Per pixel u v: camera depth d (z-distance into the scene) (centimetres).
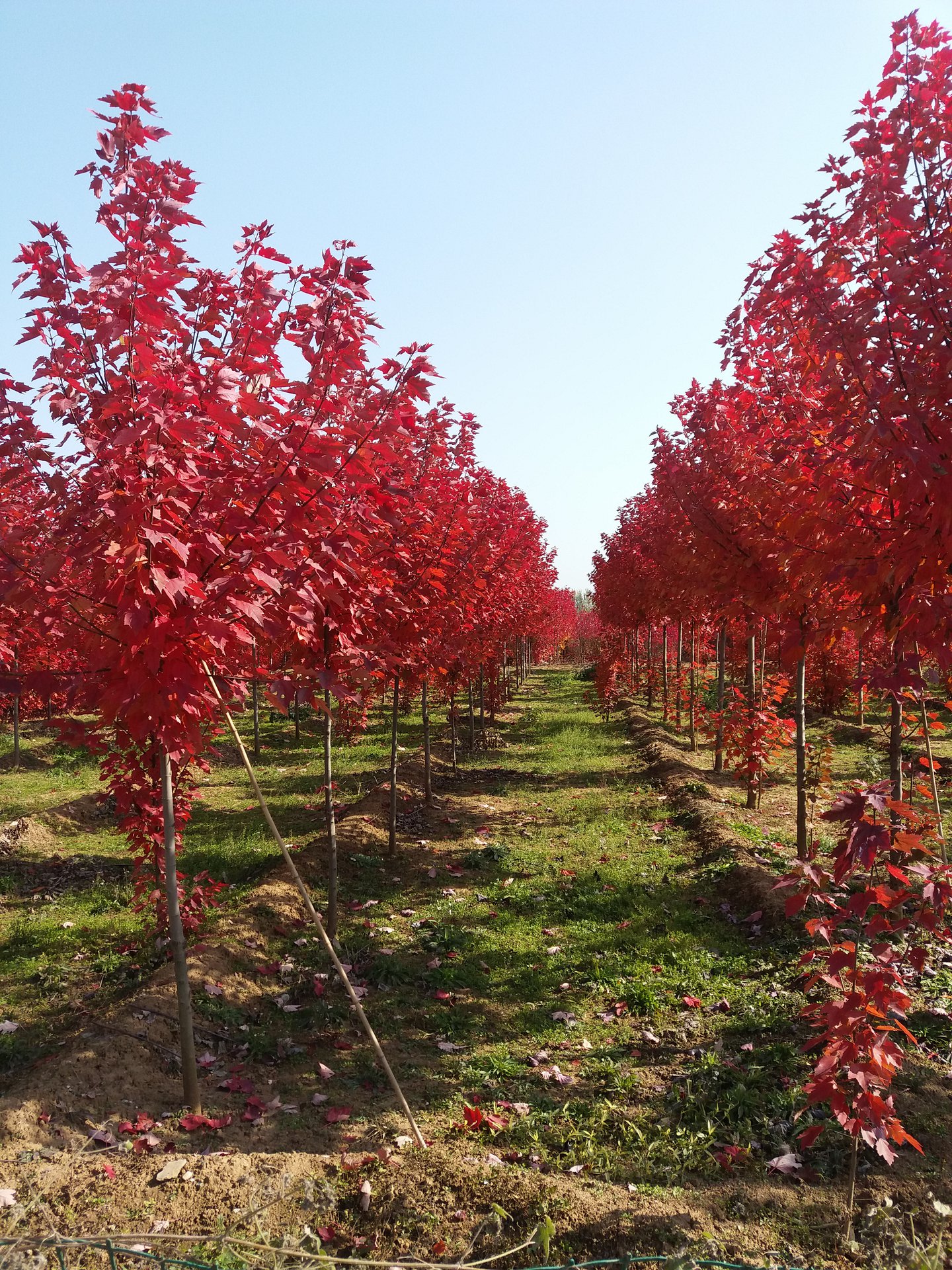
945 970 536
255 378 413
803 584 477
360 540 445
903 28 395
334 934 661
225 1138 399
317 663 498
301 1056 496
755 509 632
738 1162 374
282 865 827
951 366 345
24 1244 279
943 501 333
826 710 1938
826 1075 309
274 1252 271
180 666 333
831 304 436
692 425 848
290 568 359
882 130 402
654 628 2459
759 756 1054
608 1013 543
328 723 675
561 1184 353
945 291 362
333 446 379
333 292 443
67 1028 519
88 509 352
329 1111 426
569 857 884
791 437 554
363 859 860
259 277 424
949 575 378
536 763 1505
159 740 444
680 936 650
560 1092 450
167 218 348
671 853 882
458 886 806
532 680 3938
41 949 668
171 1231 322
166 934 635
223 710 398
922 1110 399
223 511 362
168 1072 459
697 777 1223
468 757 1577
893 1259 292
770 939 630
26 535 372
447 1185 350
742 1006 532
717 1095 430
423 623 803
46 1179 352
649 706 2448
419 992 584
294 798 1179
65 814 1071
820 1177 360
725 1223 329
